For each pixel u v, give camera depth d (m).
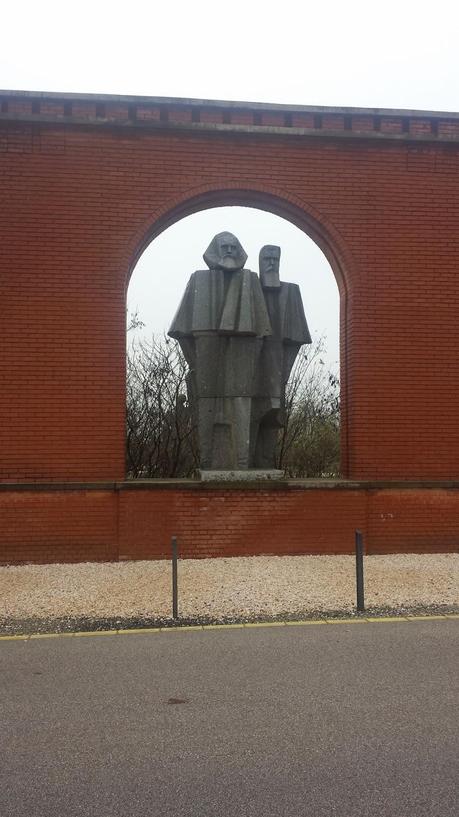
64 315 10.61
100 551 10.39
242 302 10.84
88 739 4.45
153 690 5.31
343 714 4.81
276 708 4.93
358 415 11.09
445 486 11.02
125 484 10.44
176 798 3.72
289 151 11.19
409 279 11.27
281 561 10.27
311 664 5.89
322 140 11.24
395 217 11.31
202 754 4.22
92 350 10.63
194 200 11.07
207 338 11.02
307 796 3.72
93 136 10.79
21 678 5.61
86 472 10.55
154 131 10.90
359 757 4.16
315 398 20.19
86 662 6.00
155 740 4.42
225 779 3.91
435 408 11.20
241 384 10.95
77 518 10.38
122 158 10.83
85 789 3.82
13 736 4.50
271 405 11.24
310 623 7.20
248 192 11.11
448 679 5.50
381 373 11.16
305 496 10.79
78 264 10.66
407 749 4.26
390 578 9.19
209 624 7.19
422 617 7.41
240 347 10.99
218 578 9.18
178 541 10.53
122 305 10.72
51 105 10.71
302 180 11.19
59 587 8.79
